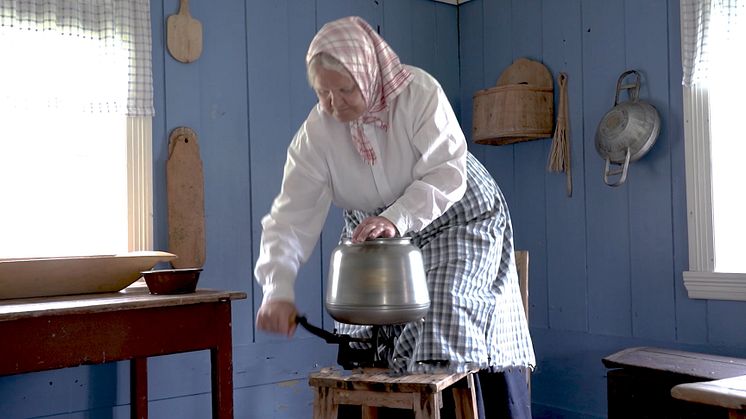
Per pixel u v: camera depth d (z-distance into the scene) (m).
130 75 3.12
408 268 1.58
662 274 3.25
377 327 1.74
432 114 1.81
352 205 2.04
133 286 2.94
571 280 3.64
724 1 3.01
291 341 3.55
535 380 3.80
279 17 3.58
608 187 3.47
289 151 1.97
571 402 3.63
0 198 2.98
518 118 3.62
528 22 3.88
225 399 2.53
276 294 1.83
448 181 1.82
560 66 3.70
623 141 3.23
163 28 3.25
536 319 3.81
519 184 3.92
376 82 1.74
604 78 3.49
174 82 3.26
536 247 3.82
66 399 2.97
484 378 2.25
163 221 3.22
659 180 3.25
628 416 2.73
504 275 2.18
